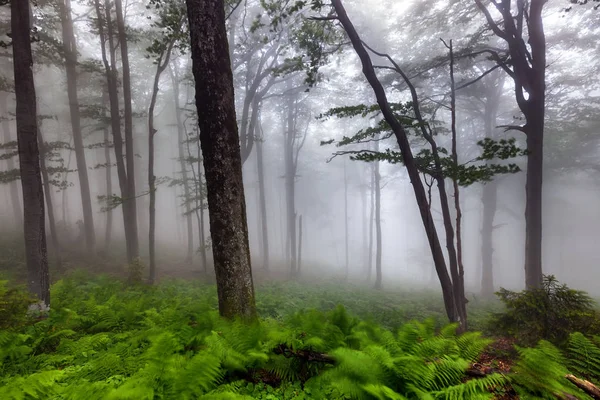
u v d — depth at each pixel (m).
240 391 3.76
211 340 4.20
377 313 11.67
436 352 4.27
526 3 11.55
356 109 9.53
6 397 3.02
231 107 5.88
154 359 3.75
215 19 5.71
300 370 4.36
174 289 12.52
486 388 3.84
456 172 8.86
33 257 8.24
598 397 3.45
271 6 9.60
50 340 5.60
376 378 3.39
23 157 8.27
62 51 15.57
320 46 10.52
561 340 5.71
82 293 9.98
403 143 8.70
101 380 3.83
